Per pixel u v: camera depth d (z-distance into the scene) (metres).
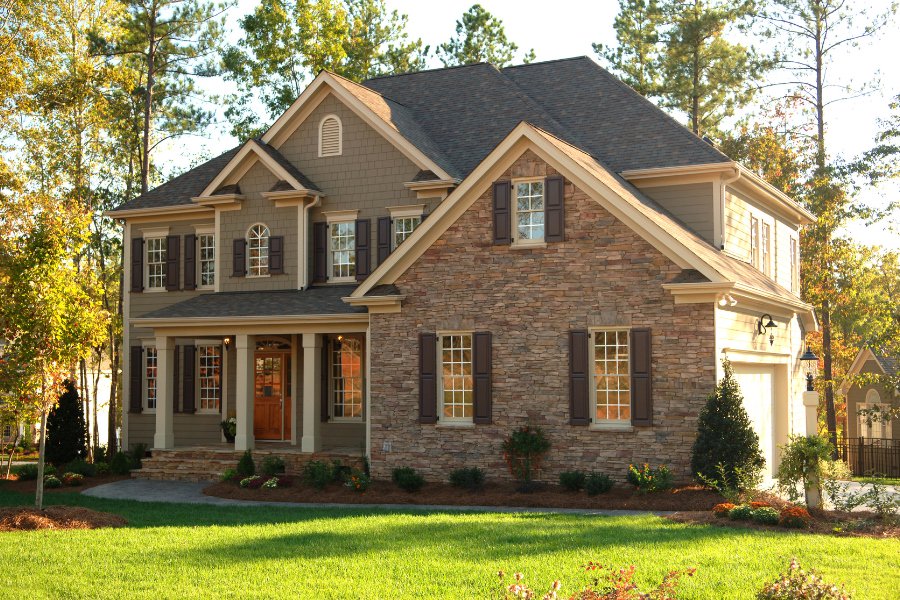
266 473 22.00
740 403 17.83
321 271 25.86
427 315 20.80
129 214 28.91
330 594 10.42
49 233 16.91
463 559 12.02
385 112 25.83
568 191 19.56
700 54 42.56
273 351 26.61
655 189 22.91
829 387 34.81
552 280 19.62
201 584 10.96
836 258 34.41
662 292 18.58
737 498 16.16
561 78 28.00
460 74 29.16
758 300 20.42
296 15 37.41
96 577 11.38
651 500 17.27
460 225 20.55
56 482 23.09
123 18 36.38
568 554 12.16
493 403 20.00
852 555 12.11
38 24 29.14
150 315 25.16
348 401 25.33
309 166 26.23
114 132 38.78
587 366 19.19
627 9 44.16
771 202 26.98
